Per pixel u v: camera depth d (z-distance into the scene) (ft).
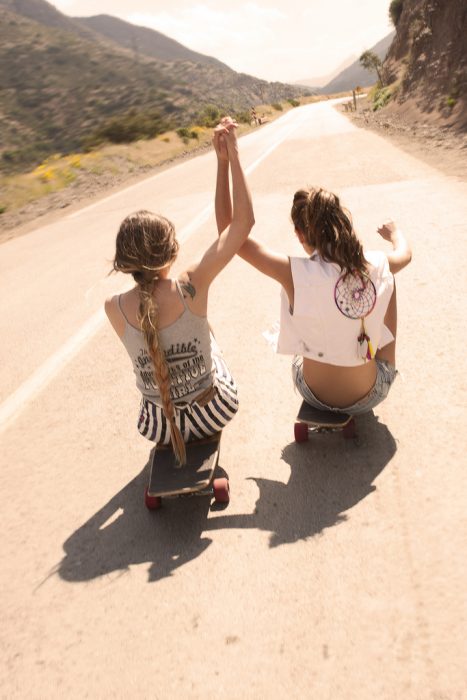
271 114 240.53
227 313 17.26
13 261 32.09
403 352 12.67
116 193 55.72
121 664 6.74
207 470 8.54
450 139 46.91
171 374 8.43
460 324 13.46
